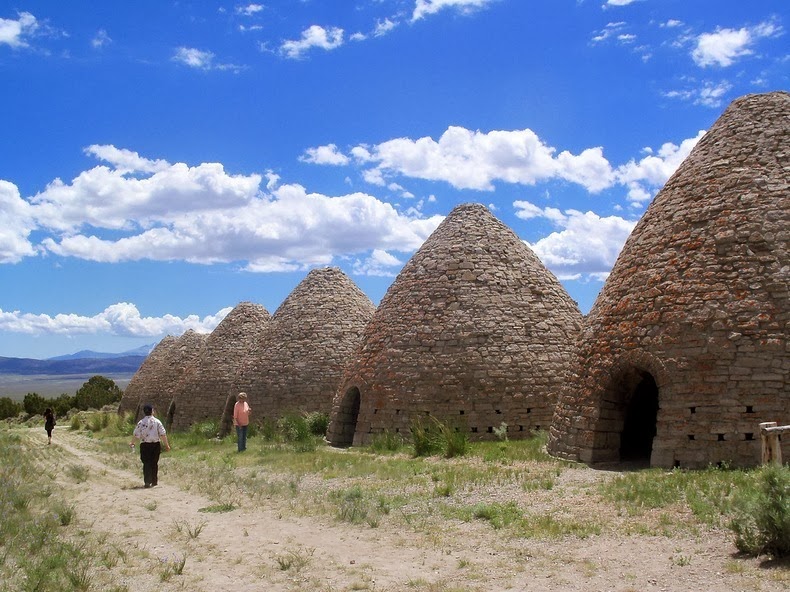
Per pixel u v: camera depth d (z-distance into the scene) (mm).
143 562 8812
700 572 7539
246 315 36688
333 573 8266
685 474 11883
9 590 7539
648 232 14898
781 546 7684
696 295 13305
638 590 7215
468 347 19641
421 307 20641
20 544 9328
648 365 13570
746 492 9602
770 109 14688
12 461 18688
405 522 10641
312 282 30828
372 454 18375
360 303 30578
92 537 10094
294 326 29688
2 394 183250
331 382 28188
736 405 12445
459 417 19109
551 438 15938
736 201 13719
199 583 7953
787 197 13445
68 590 7531
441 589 7508
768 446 10320
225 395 34375
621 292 14789
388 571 8273
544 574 7887
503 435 18703
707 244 13633
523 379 19328
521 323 20078
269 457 19344
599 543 8812
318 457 18281
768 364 12414
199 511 12102
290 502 12555
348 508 11297
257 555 9102
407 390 19734
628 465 13742
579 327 21094
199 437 28281
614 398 14609
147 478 15234
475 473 13602
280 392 28469
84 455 23891
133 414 43438
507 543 9172
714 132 15133
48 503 12391
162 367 44312
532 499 11289
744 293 12914
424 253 21906
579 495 11219
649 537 8836
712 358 12789
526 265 21453
